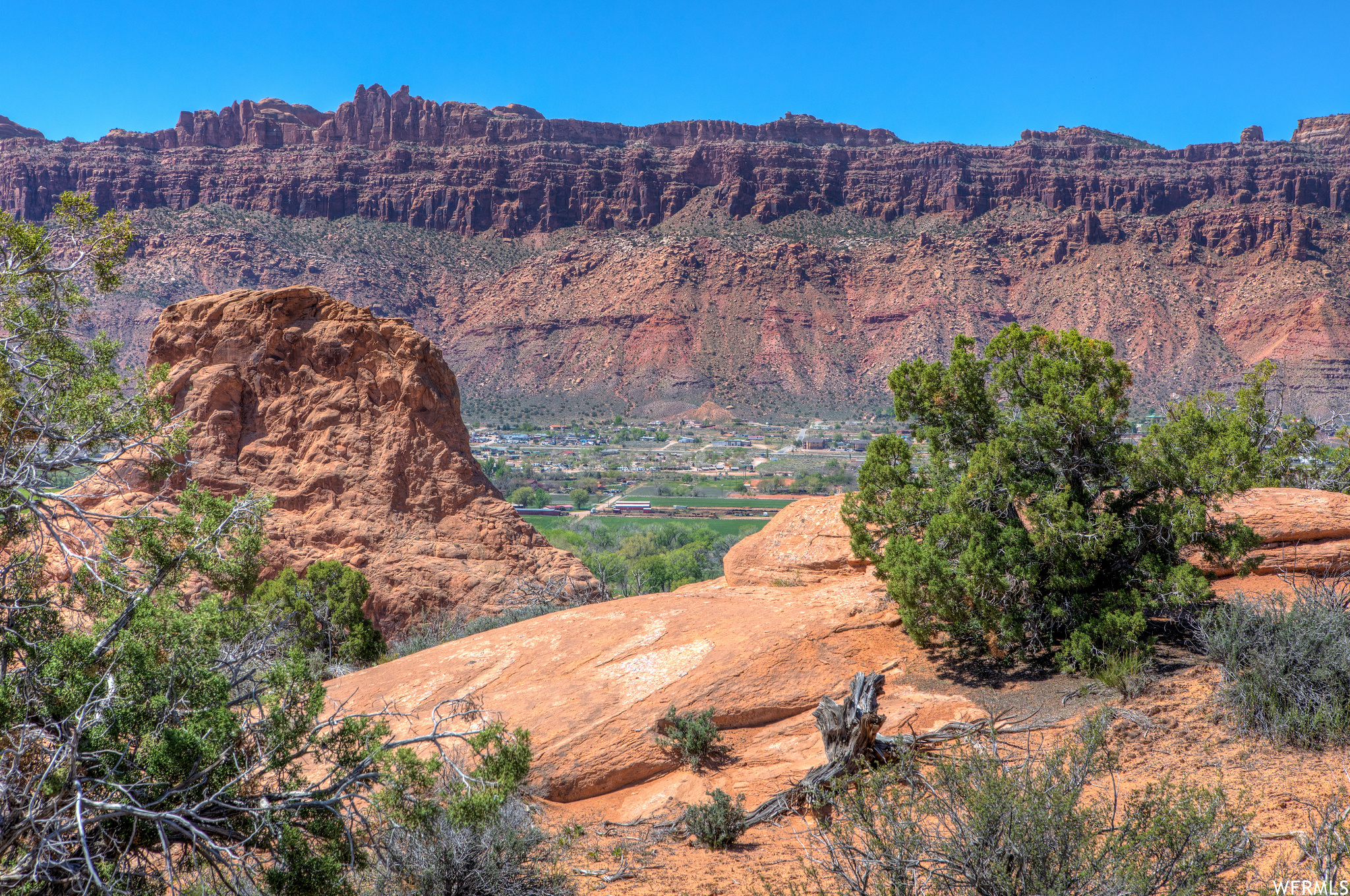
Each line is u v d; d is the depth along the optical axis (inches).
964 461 499.5
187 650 272.1
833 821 265.3
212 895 243.8
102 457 344.2
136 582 306.0
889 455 512.1
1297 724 313.1
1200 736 330.0
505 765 281.0
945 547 446.0
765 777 370.0
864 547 502.6
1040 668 424.2
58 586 308.8
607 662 475.5
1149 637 424.5
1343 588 441.7
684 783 379.2
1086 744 233.8
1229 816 199.6
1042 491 447.5
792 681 436.8
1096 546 423.8
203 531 309.9
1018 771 210.7
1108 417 447.8
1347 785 266.4
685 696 425.4
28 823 223.6
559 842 313.9
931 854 199.8
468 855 264.1
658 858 314.0
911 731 373.7
